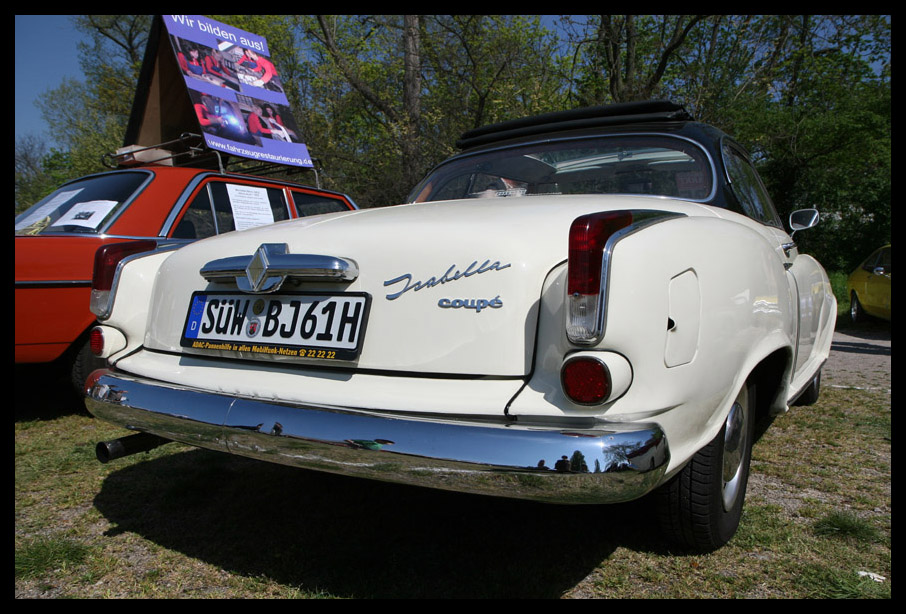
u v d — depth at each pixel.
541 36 13.92
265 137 8.09
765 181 18.84
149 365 2.24
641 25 16.05
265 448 1.74
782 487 2.87
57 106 29.92
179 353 2.22
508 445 1.45
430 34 14.45
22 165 35.19
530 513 2.54
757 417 2.75
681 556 2.18
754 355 2.06
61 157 30.81
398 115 15.48
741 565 2.13
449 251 1.74
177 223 4.54
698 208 2.28
